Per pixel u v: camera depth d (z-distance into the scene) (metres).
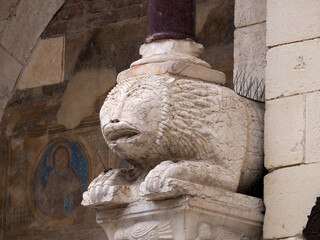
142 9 11.57
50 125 11.89
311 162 7.66
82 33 11.91
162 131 7.60
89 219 11.34
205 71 7.93
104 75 11.66
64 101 11.86
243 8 8.96
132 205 7.70
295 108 7.83
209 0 11.05
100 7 11.86
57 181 11.70
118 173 7.89
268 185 7.82
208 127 7.72
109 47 11.70
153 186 7.39
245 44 8.88
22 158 11.98
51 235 11.57
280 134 7.86
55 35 12.06
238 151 7.82
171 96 7.65
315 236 7.52
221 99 7.82
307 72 7.84
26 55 12.16
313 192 7.59
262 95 8.42
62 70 11.95
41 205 11.73
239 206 7.71
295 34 7.95
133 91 7.70
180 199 7.41
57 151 11.77
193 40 8.13
